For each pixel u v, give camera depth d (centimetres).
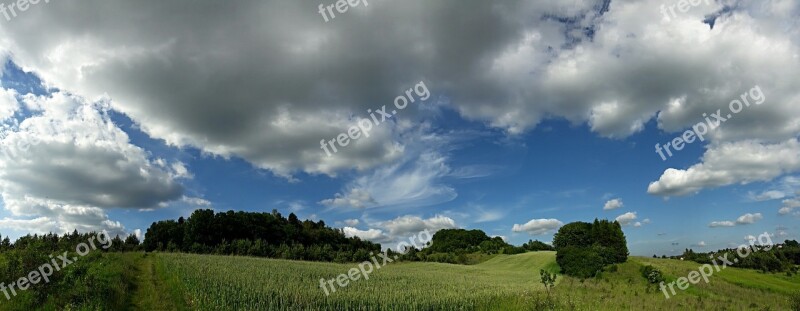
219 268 4275
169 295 2766
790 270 6166
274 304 2617
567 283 4953
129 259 4847
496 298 3153
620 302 3256
